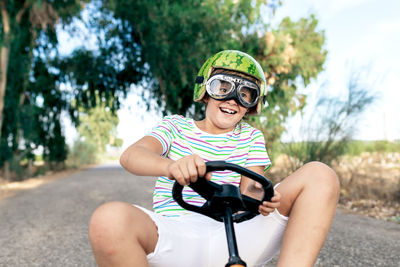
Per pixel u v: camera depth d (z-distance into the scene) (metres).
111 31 12.29
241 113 1.60
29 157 13.98
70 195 7.61
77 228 4.23
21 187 9.84
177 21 9.77
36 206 6.17
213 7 10.41
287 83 11.12
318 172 1.34
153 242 1.23
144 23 10.55
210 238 1.37
